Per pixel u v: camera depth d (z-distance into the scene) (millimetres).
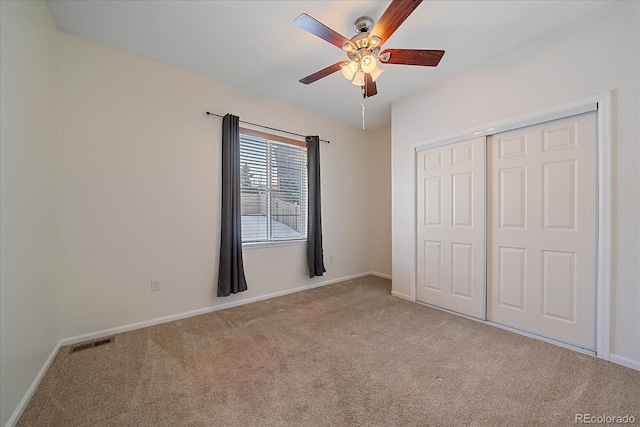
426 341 2139
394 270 3379
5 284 1261
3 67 1279
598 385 1556
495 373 1691
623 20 1740
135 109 2373
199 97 2734
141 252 2402
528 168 2232
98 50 2201
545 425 1267
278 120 3361
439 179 2879
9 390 1267
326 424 1278
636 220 1712
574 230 1995
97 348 2010
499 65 2348
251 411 1365
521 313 2287
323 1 1749
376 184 4531
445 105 2764
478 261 2553
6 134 1299
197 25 1977
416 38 2131
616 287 1787
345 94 3133
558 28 2012
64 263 2053
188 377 1650
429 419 1309
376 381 1615
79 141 2115
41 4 1727
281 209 3475
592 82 1866
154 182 2471
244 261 3078
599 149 1848
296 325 2457
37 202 1660
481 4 1772
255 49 2279
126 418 1316
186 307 2648
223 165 2832
